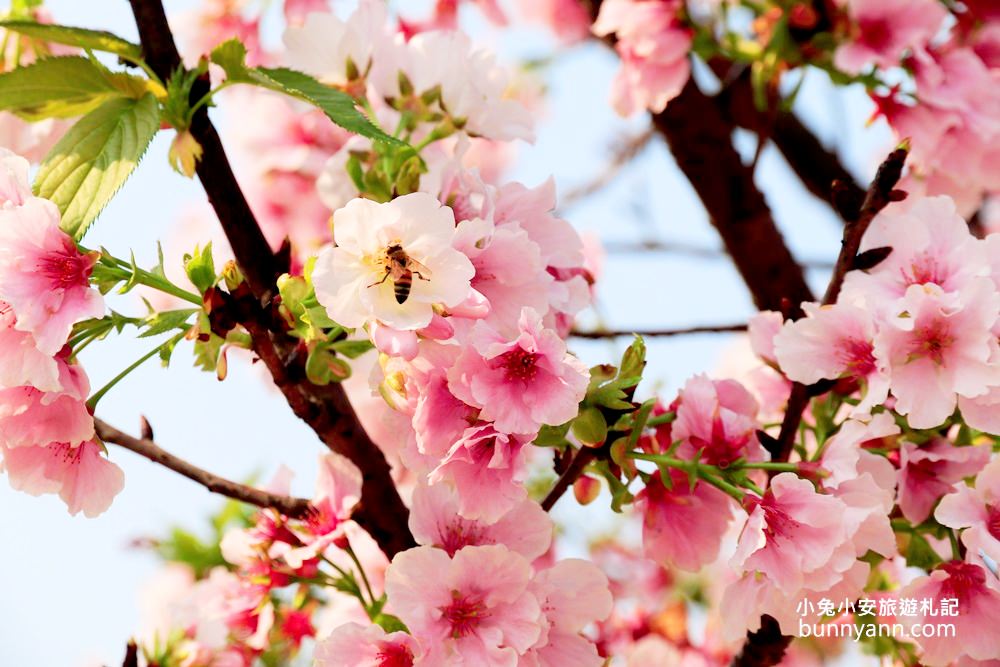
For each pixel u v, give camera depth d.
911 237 1.04
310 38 1.08
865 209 1.03
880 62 1.15
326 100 1.00
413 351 0.96
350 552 1.05
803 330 1.03
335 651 0.99
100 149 0.99
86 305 0.97
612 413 1.00
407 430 0.99
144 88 1.01
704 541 1.04
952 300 1.01
